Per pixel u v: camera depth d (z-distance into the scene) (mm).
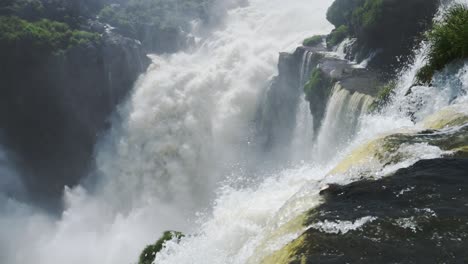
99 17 62125
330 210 7367
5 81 48344
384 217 6859
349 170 9312
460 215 6711
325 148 29781
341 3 41031
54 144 53344
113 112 56781
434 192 7516
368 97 24656
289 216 7957
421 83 17375
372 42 32125
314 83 32281
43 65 49250
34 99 50312
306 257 5973
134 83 57562
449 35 15812
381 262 5746
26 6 53594
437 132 10180
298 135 39875
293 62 40938
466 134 9703
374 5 30859
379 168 9047
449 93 14906
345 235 6406
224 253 10547
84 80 52219
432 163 8594
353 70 31156
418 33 28641
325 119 30047
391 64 30203
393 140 9898
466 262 5625
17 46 47312
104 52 53750
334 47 38062
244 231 10930
